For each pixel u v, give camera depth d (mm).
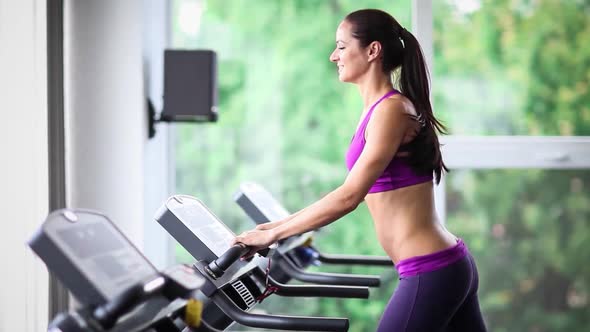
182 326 2514
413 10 4297
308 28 4637
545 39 4352
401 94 2492
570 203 4344
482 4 4355
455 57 4355
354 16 2543
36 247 1770
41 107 3527
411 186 2414
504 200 4359
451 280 2365
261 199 3354
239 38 4633
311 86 4633
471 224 4367
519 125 4355
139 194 3980
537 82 4359
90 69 3982
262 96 4648
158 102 4371
